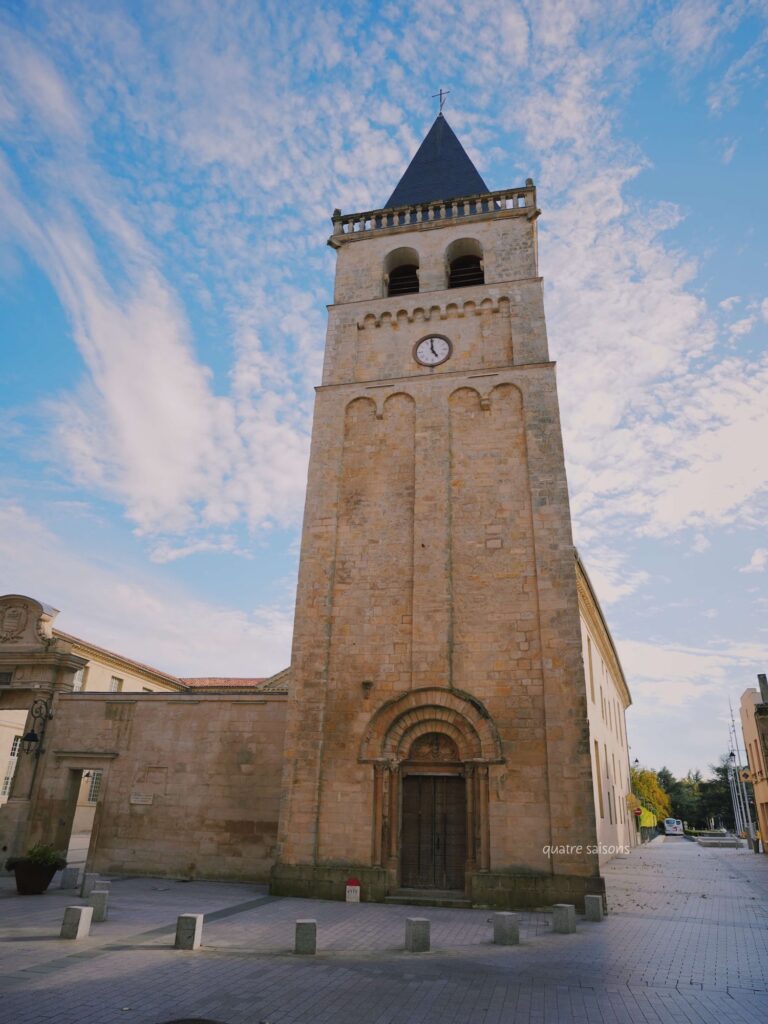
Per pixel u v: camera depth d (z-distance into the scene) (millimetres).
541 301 25016
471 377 24188
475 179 30328
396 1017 8961
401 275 28641
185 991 9836
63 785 25016
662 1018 9047
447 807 19875
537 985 10539
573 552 20875
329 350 26281
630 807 52250
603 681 39812
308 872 19344
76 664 26703
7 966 10930
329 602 22281
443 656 20719
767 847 41875
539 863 18141
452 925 15516
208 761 23969
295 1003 9422
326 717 20969
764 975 11375
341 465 24188
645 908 18641
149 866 23141
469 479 22859
